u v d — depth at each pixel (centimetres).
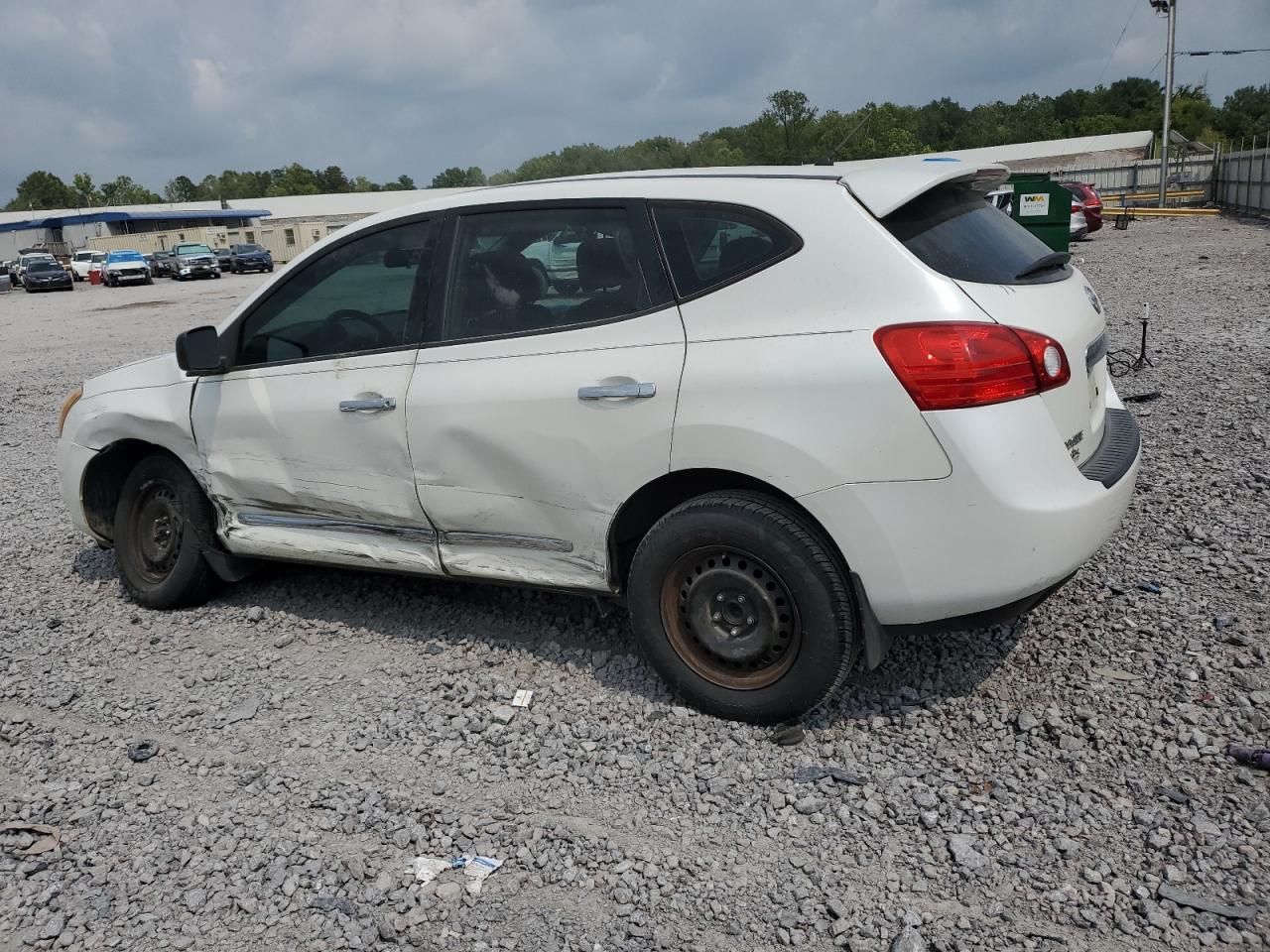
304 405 439
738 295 349
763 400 337
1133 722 351
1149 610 432
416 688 414
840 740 355
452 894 290
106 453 520
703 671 371
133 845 323
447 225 413
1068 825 302
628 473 365
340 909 287
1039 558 324
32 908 296
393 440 416
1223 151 4378
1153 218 3675
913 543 326
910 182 342
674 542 362
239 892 297
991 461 318
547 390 376
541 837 314
